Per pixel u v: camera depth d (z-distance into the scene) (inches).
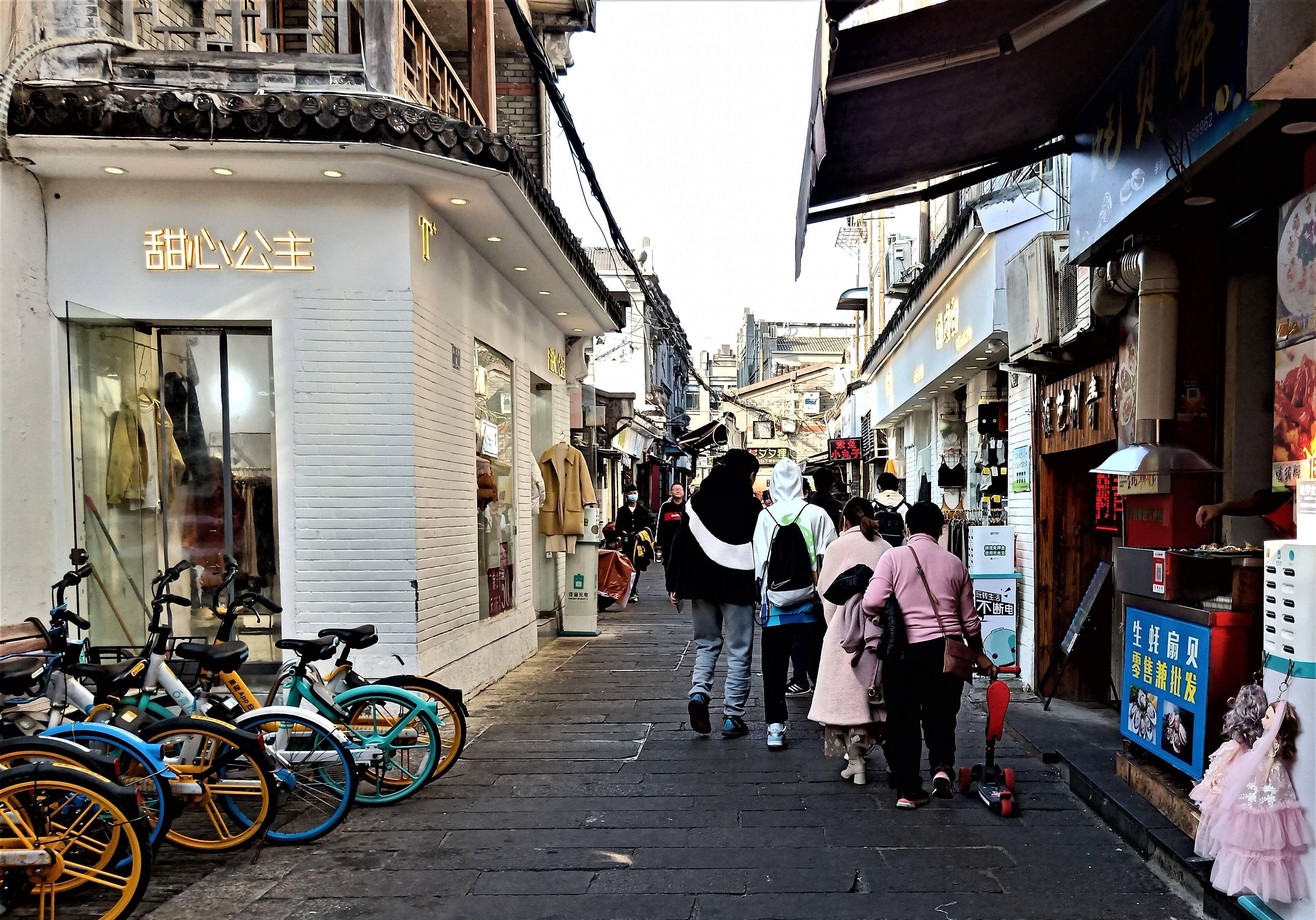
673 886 136.3
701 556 224.5
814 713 188.9
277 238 228.8
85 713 155.3
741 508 227.6
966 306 325.4
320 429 229.5
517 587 339.3
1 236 207.5
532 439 430.9
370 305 230.2
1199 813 136.1
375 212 230.2
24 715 152.2
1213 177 143.6
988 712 227.8
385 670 228.5
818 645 254.7
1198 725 140.6
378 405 230.2
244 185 228.4
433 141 206.7
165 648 165.5
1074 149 188.7
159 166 215.2
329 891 137.0
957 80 151.9
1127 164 158.7
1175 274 166.6
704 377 2151.8
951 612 170.9
